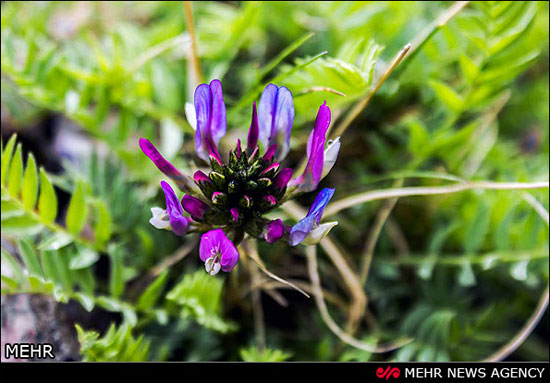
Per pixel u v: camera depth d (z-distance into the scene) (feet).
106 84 0.92
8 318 0.87
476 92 0.91
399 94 0.99
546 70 1.09
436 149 0.94
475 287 0.98
